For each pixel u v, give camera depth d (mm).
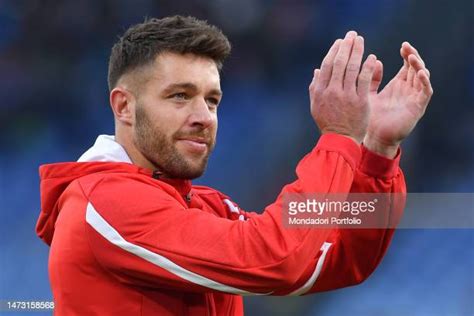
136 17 27219
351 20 27359
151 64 6332
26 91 26688
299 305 20438
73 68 27000
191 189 7059
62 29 27141
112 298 6156
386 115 6629
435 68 25844
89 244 6102
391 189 6777
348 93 6020
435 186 24281
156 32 6352
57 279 6332
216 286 5793
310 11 27609
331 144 5984
